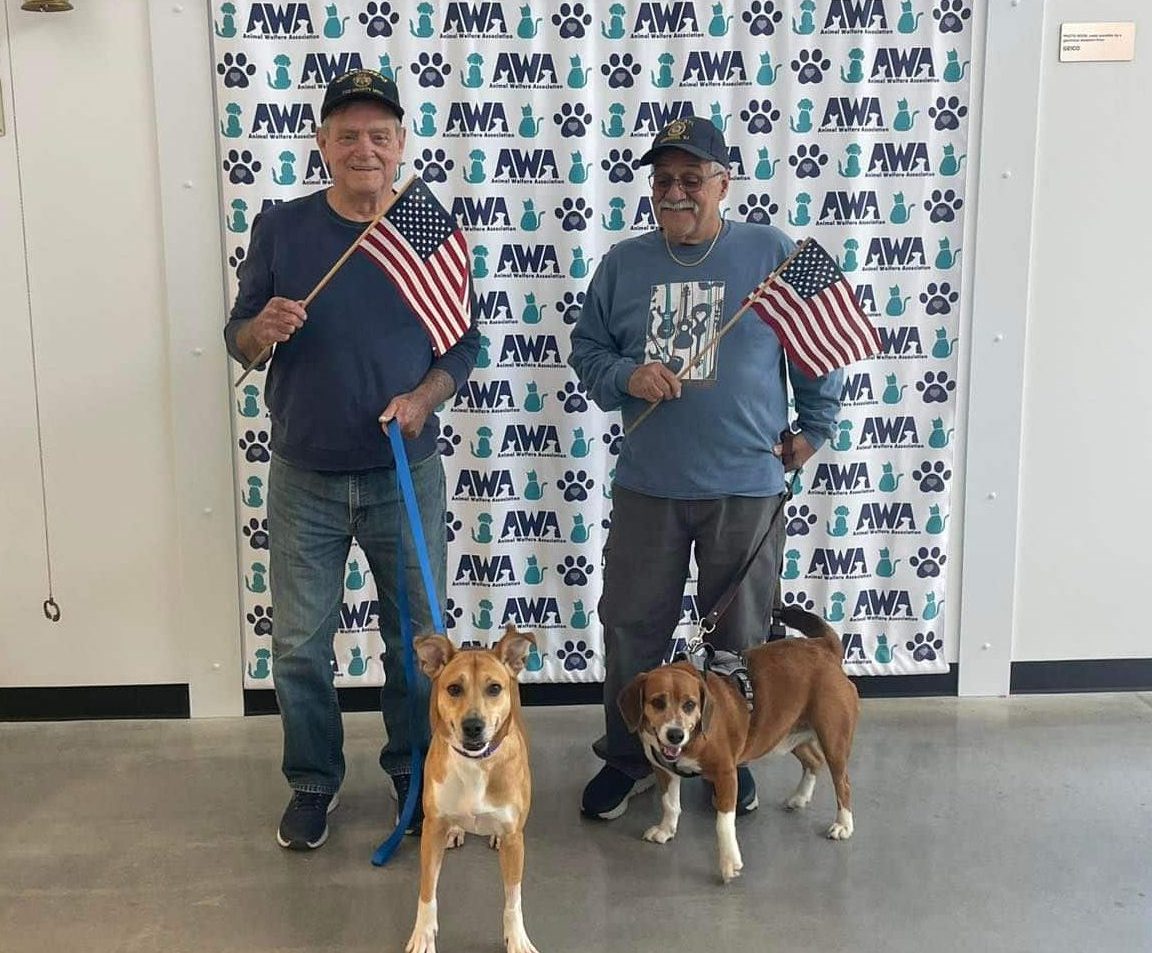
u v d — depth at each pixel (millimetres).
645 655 3146
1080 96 3623
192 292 3518
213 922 2617
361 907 2680
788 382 3451
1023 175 3633
